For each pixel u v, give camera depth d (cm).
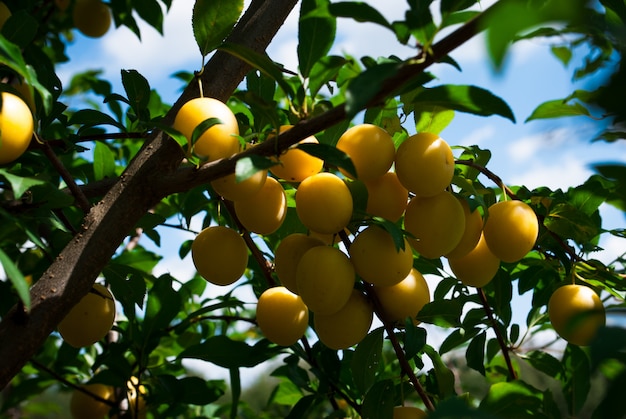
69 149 56
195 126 45
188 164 54
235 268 52
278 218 50
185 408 74
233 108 75
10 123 43
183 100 49
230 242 52
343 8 42
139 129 64
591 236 55
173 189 45
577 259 56
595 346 32
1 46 41
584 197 57
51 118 54
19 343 43
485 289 63
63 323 51
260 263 59
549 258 58
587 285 57
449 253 52
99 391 70
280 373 72
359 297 50
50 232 63
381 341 53
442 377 55
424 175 47
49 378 75
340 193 47
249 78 58
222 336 64
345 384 65
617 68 31
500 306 61
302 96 47
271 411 100
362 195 49
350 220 49
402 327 52
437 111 53
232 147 46
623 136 39
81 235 45
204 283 76
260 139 52
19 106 44
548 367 62
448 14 40
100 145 66
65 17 100
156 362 75
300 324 53
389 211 50
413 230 49
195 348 64
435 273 63
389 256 47
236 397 65
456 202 49
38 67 53
